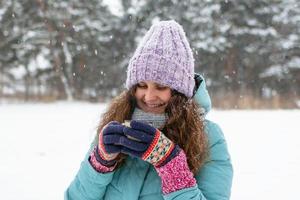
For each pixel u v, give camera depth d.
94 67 32.09
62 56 31.47
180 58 1.92
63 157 7.51
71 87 31.48
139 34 32.34
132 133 1.75
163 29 1.95
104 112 2.07
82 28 31.27
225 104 20.97
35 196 5.05
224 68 29.89
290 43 29.56
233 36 29.67
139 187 1.93
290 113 16.08
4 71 30.36
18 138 9.79
